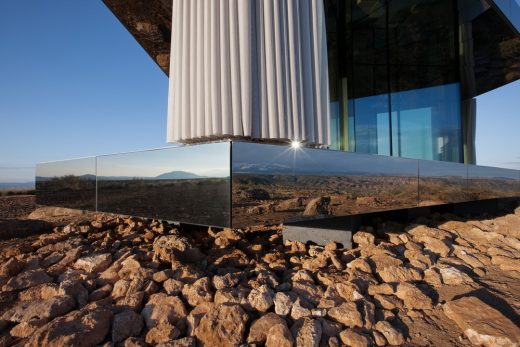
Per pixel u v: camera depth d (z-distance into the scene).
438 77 6.18
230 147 1.86
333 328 1.71
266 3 2.79
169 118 3.13
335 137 4.88
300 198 2.23
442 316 1.92
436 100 6.13
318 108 3.06
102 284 2.24
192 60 2.90
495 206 6.47
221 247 3.08
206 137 2.89
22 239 3.85
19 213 6.68
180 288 2.10
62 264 2.56
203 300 1.96
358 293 2.04
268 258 2.80
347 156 2.63
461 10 5.92
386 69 5.46
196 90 2.89
